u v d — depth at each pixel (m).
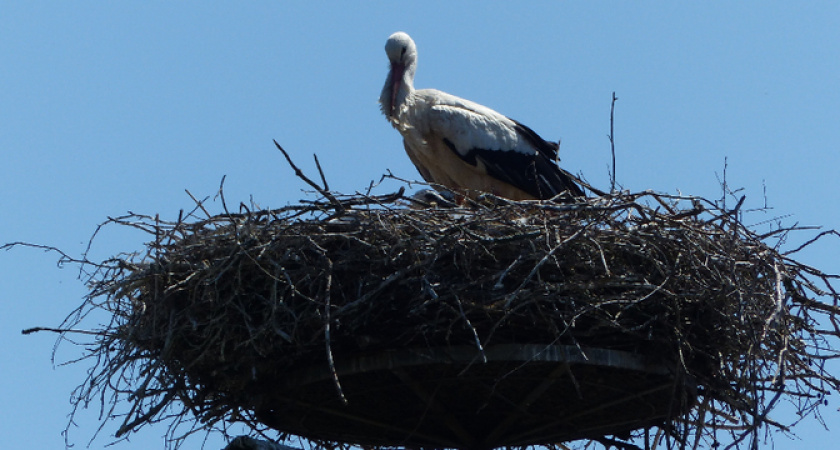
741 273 12.54
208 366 12.48
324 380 12.33
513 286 12.03
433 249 11.98
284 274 11.76
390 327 12.01
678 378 12.25
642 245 12.27
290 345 12.12
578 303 11.91
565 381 12.41
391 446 14.02
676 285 12.20
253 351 12.16
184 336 12.29
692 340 12.41
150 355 12.45
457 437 13.62
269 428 13.68
